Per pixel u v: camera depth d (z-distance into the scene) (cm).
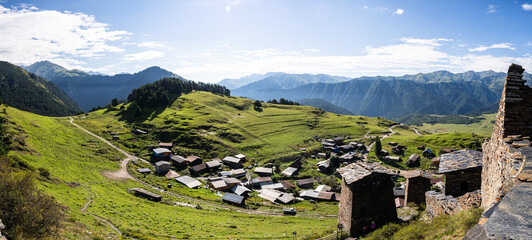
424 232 1958
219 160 18162
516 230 487
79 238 3328
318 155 19838
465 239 643
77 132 17925
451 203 2403
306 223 7381
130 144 18825
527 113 1700
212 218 7531
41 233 2992
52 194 6175
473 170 2608
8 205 2786
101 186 9456
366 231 2867
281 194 12825
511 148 1468
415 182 3525
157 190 11031
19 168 6831
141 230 5216
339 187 14388
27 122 15212
